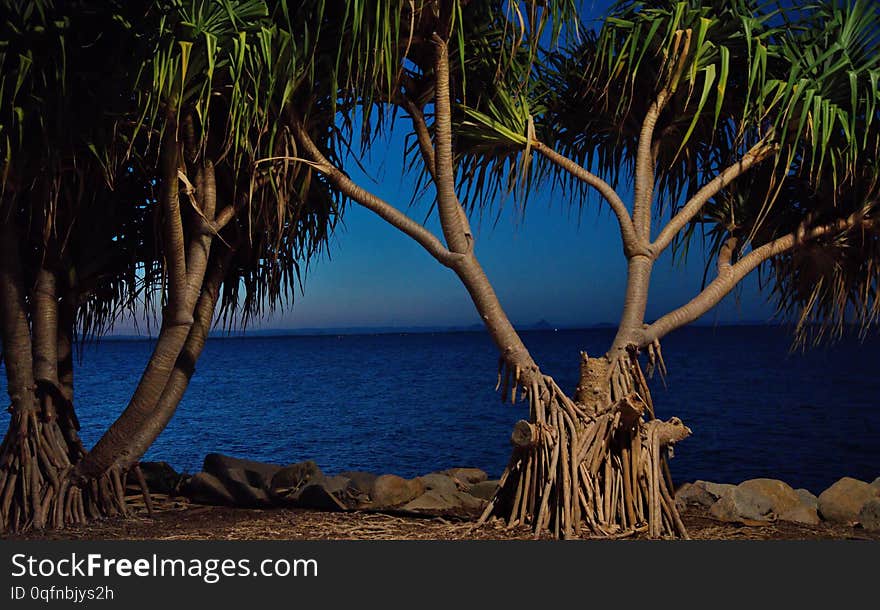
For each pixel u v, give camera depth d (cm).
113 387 3005
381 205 487
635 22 495
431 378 3800
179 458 1252
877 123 493
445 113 470
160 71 399
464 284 484
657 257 492
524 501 459
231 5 420
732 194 537
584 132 555
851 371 3681
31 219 486
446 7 452
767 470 1121
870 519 496
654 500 441
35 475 483
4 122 423
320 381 3653
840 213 532
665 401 2312
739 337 12025
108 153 438
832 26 483
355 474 667
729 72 506
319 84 470
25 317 492
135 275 535
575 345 10381
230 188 509
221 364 6075
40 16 417
